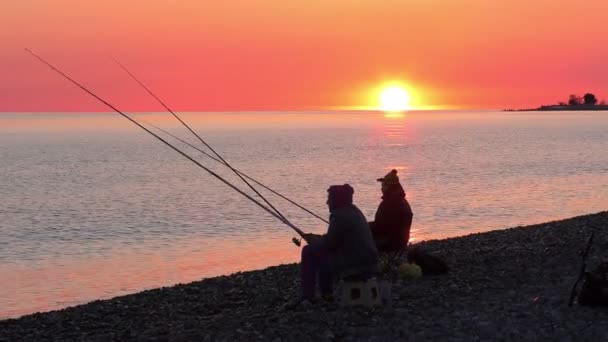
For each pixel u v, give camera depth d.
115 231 28.81
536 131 157.62
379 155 81.56
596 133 141.88
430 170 58.72
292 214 32.66
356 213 9.51
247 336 8.66
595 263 13.03
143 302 11.88
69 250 24.58
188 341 8.66
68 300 17.22
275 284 12.66
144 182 52.16
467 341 8.19
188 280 18.81
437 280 11.67
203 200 39.53
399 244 11.22
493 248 15.48
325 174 57.22
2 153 92.94
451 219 30.02
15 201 40.69
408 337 8.37
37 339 9.71
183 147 107.94
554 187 43.47
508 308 9.67
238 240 25.47
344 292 9.65
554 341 8.16
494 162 67.12
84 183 51.91
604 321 8.91
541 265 13.00
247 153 88.62
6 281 19.53
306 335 8.55
